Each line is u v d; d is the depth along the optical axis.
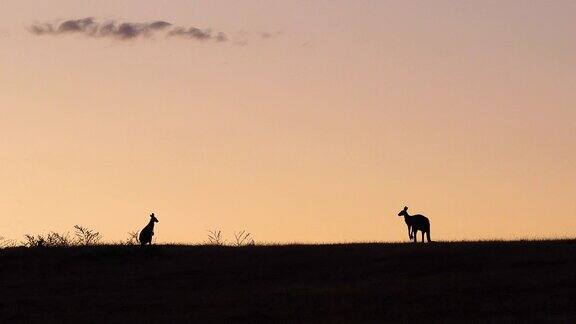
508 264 62.72
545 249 66.75
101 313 53.97
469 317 50.28
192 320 51.47
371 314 51.47
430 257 65.81
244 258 68.69
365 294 56.28
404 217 71.62
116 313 53.91
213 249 72.25
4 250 72.38
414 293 56.12
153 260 69.06
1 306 56.56
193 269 65.81
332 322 49.44
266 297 56.66
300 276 62.75
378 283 59.34
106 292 60.06
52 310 55.12
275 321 50.66
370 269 63.69
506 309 51.81
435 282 58.75
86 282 63.16
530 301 53.47
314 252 69.56
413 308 52.62
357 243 73.12
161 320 51.66
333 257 67.50
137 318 52.31
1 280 64.38
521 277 59.03
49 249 72.31
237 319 51.44
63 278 64.44
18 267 67.81
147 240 71.00
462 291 56.25
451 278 59.62
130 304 56.19
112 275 65.00
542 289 56.09
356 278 61.38
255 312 52.88
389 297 55.38
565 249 66.44
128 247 71.75
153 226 71.50
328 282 60.59
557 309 51.59
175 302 56.38
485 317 50.16
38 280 64.06
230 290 59.41
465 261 64.19
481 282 58.19
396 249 69.00
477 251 66.81
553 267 61.34
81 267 67.62
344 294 56.44
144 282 62.69
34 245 75.06
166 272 65.31
